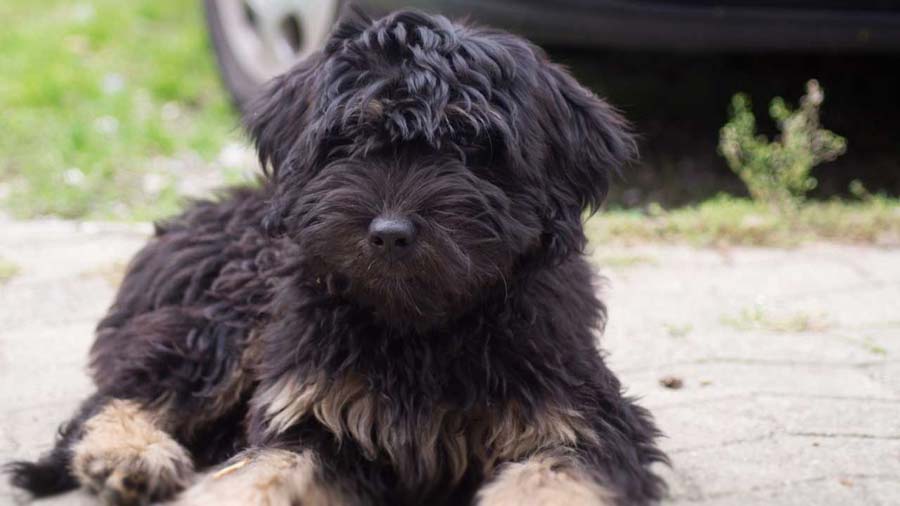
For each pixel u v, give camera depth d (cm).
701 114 207
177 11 262
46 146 189
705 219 161
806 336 136
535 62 111
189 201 132
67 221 164
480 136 107
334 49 111
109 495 108
